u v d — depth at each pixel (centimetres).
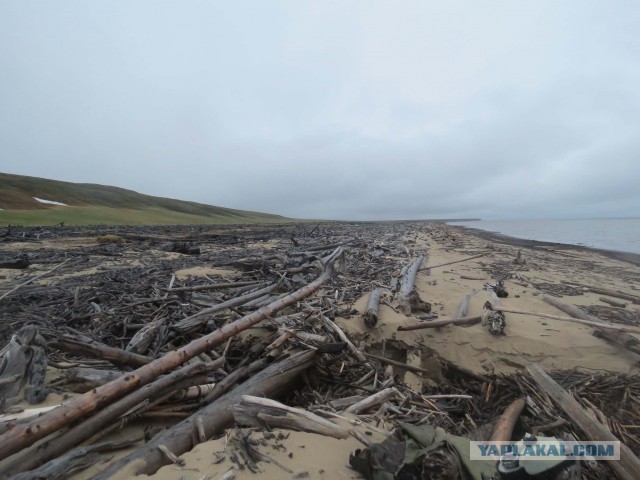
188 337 620
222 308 707
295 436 327
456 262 1711
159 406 390
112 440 335
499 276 1350
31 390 368
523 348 612
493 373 575
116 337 604
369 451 283
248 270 1211
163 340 580
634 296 1010
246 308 747
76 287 905
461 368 595
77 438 305
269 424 344
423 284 1148
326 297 875
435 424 411
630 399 475
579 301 964
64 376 420
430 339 662
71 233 2783
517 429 412
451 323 692
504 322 664
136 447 328
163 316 701
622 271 1664
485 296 973
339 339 629
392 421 399
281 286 962
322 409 417
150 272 1173
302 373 522
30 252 1594
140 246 2066
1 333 576
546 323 722
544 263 1897
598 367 557
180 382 395
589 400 476
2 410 334
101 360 481
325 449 312
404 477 268
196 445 309
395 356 654
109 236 2208
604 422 425
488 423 404
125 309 730
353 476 281
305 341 575
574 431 412
